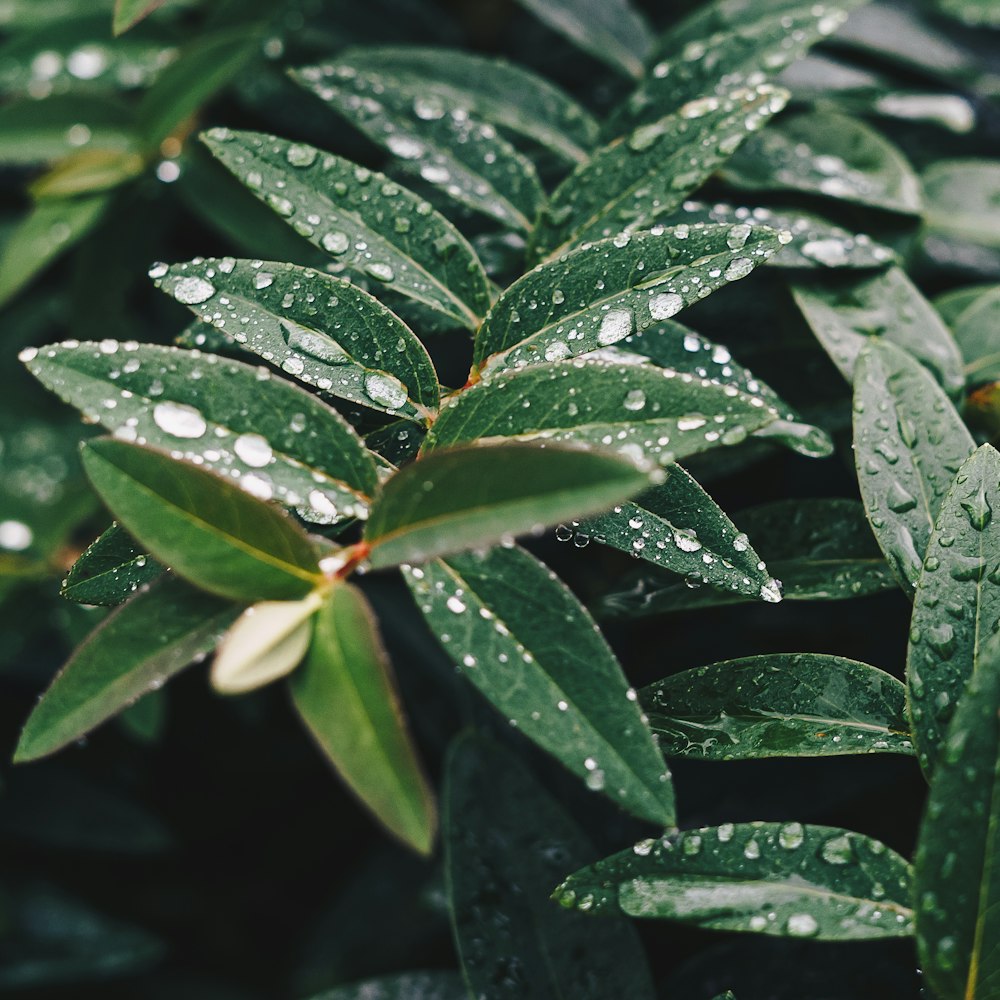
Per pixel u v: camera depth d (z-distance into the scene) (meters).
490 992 0.48
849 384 0.51
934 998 0.44
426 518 0.41
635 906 0.43
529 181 0.51
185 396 0.43
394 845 0.69
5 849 0.69
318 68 0.52
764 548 0.48
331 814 0.72
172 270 0.45
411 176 0.54
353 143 0.59
